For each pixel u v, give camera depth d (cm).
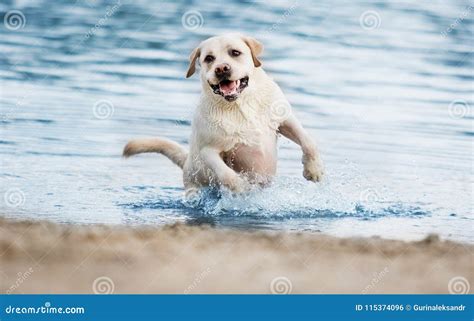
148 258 612
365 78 1500
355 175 991
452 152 1103
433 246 685
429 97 1395
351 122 1230
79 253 620
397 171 1009
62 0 2173
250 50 873
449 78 1528
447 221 823
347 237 721
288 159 1061
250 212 852
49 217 803
